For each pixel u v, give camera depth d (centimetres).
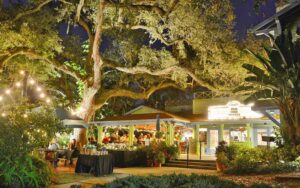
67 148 1675
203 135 2264
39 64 2136
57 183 1013
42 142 1080
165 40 2061
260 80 1073
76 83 2530
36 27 1956
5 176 745
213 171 1448
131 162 1703
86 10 2073
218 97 2334
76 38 2403
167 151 1811
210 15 1909
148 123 2020
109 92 2330
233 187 476
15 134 822
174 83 2433
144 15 1962
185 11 1883
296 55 1023
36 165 898
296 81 1013
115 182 506
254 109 1223
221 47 1923
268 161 1059
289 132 1057
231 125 2167
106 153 1293
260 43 1814
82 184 1006
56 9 2003
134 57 2275
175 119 1948
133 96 2391
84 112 2103
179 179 510
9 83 2161
